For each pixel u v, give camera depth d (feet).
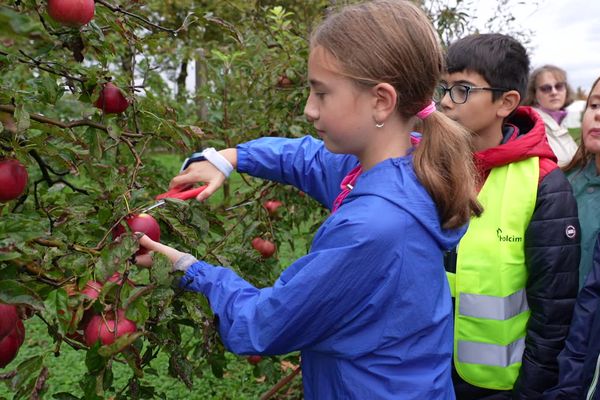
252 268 7.21
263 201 9.43
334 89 4.33
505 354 6.73
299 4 15.80
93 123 5.55
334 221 4.33
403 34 4.25
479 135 7.19
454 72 7.00
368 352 4.36
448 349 4.72
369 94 4.30
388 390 4.41
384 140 4.51
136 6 6.09
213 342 6.02
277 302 4.23
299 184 6.10
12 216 4.17
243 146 6.15
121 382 13.61
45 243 4.50
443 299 4.70
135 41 6.09
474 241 6.78
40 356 4.40
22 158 4.69
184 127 6.05
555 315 6.53
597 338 6.19
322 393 4.62
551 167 6.83
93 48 5.79
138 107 6.15
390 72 4.24
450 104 7.06
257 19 12.41
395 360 4.41
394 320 4.32
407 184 4.29
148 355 5.23
